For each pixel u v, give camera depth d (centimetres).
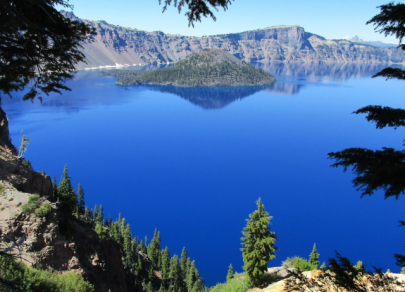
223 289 4103
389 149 865
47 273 2214
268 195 17750
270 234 3681
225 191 18325
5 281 677
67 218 3450
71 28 1023
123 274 4034
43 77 1137
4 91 1106
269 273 4041
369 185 773
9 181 3134
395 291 875
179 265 9031
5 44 977
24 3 881
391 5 820
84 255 3250
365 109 931
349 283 878
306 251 11694
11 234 2462
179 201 16862
